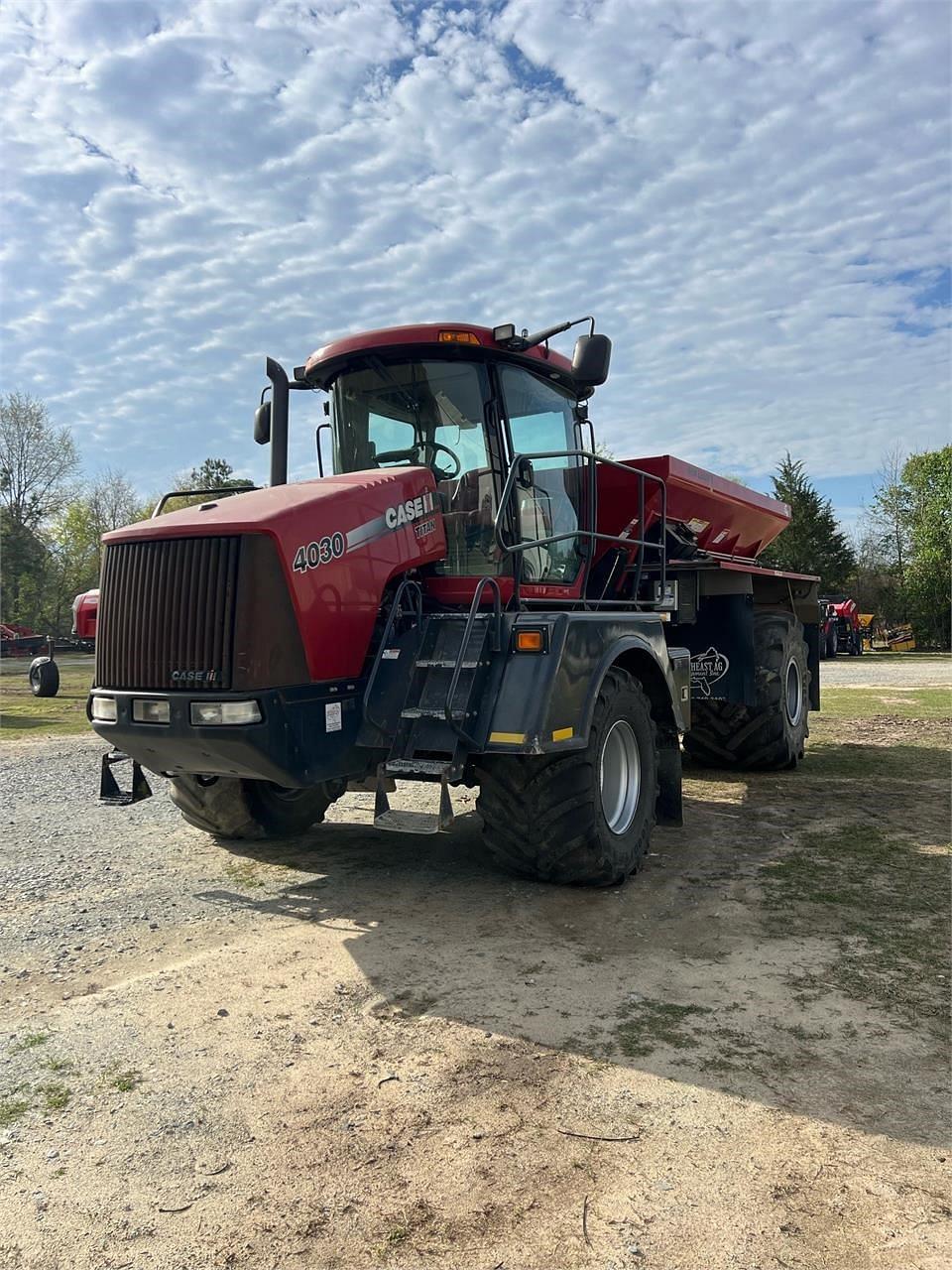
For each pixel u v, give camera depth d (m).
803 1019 2.86
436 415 4.63
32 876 4.59
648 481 5.98
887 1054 2.63
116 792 4.32
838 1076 2.51
